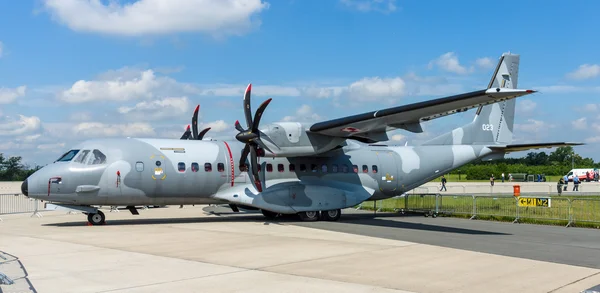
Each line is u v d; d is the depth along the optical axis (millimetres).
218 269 9750
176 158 18344
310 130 18297
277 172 19672
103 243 13203
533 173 93438
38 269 9633
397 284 8625
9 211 25203
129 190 17641
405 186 22156
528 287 8500
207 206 28094
